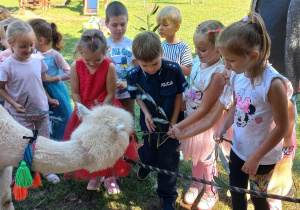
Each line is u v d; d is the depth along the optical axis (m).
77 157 2.34
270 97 2.13
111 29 3.70
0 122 2.44
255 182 2.48
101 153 2.28
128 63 3.73
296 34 2.80
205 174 3.17
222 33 2.14
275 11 3.07
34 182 2.51
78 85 3.30
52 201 3.36
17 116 3.47
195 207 3.26
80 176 3.23
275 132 2.16
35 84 3.43
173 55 3.85
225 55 2.13
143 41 2.61
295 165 3.87
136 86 2.98
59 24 12.39
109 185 3.46
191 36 10.42
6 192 2.85
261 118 2.25
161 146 2.99
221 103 2.64
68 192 3.49
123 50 3.73
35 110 3.47
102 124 2.32
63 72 3.85
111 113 2.38
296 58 2.85
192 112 2.79
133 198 3.42
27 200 3.36
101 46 3.00
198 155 3.03
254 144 2.33
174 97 2.92
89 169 2.40
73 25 12.31
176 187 3.38
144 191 3.51
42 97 3.52
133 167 3.93
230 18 13.73
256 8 3.32
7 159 2.46
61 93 3.88
